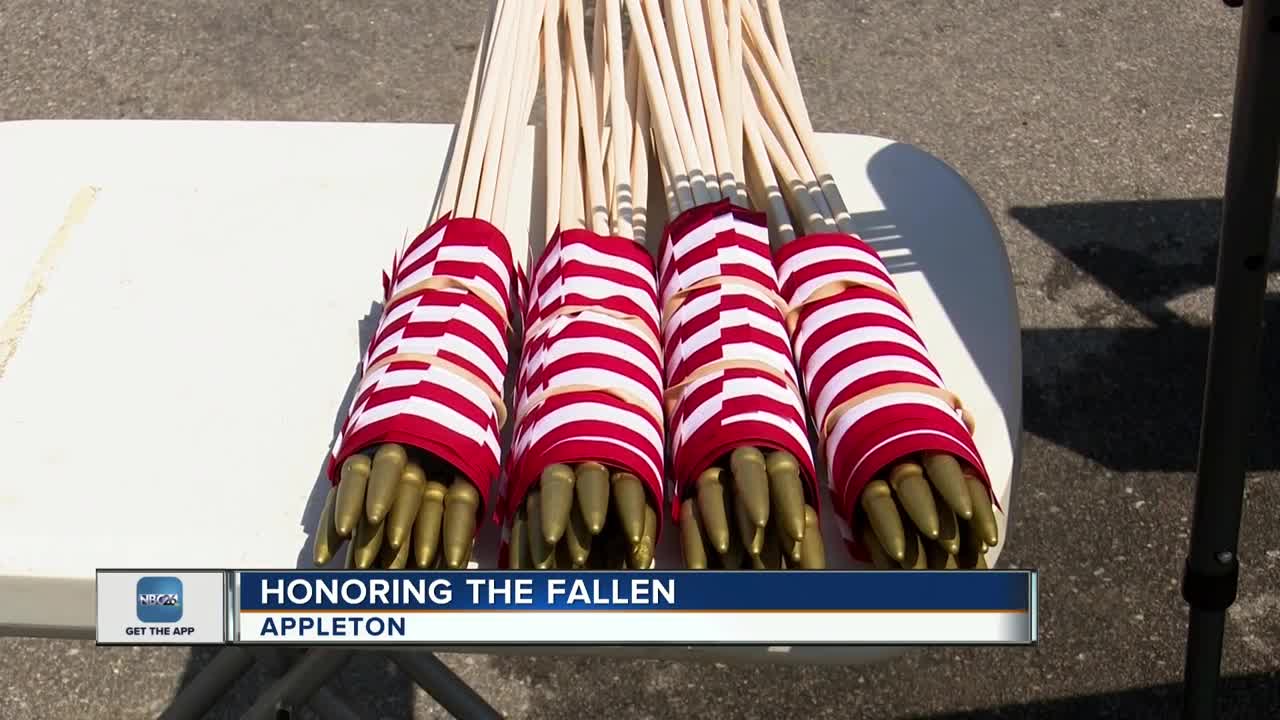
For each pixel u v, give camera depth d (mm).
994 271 1213
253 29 2740
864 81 2623
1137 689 1756
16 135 1355
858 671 1775
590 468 906
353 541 911
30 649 1798
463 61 2674
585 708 1747
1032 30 2742
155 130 1363
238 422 1087
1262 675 1767
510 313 1119
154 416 1091
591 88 1295
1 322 1168
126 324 1167
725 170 1199
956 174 1305
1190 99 2600
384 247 1244
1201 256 2293
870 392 958
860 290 1059
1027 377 2105
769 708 1743
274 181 1312
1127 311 2201
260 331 1165
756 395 945
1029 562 1886
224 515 1020
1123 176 2441
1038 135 2521
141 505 1024
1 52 2711
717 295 1044
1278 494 1954
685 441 950
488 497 954
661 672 1780
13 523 1009
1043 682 1764
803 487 947
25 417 1088
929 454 911
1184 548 1899
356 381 1123
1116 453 2002
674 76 1283
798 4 2785
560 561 918
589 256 1089
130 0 2814
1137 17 2777
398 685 1770
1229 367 1058
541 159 1328
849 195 1291
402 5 2795
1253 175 980
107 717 1737
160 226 1261
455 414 944
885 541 885
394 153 1342
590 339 1003
